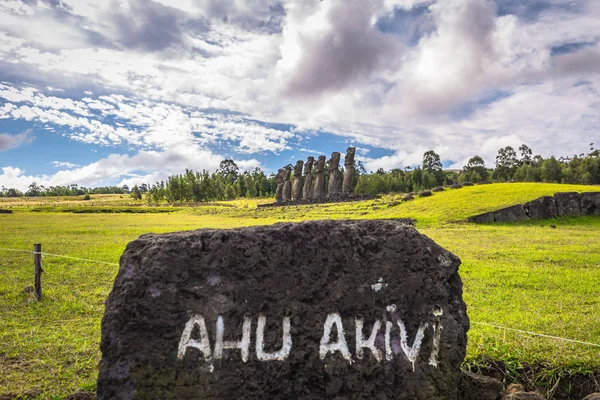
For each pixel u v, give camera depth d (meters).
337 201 43.59
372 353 3.97
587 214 26.94
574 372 5.23
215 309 3.74
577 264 12.45
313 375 3.83
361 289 4.04
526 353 5.63
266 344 3.78
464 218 24.86
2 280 10.06
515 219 25.62
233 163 123.00
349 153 47.66
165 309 3.66
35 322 7.24
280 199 60.12
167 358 3.61
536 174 68.81
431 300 4.18
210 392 3.63
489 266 12.09
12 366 5.47
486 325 6.89
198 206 62.91
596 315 7.52
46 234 21.27
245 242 3.90
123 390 3.53
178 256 3.77
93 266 11.73
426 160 78.25
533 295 9.05
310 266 3.99
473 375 4.77
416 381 4.01
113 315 3.59
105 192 162.00
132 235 20.92
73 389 4.87
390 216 27.89
